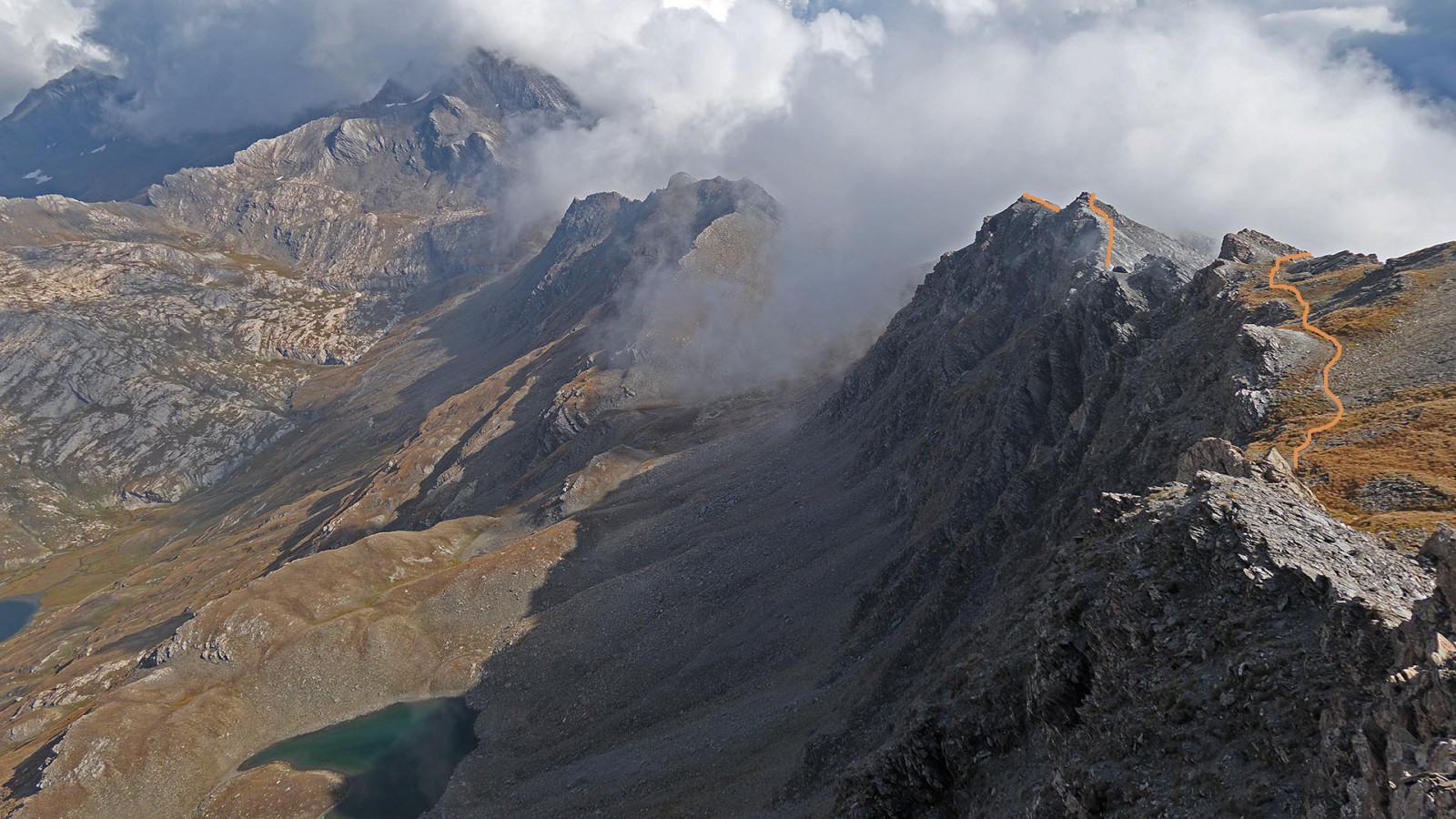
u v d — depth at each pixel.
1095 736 44.53
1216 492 47.16
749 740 119.56
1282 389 79.69
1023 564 102.94
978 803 54.94
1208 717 37.75
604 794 126.94
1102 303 143.50
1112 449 102.88
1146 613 45.22
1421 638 31.17
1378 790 27.66
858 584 153.38
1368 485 58.03
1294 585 39.53
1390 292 91.00
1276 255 129.62
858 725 100.25
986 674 60.97
